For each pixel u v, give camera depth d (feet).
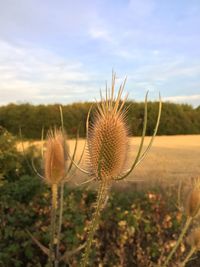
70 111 83.46
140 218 16.11
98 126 6.42
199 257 15.74
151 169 40.83
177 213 15.97
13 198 18.92
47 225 16.14
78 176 20.92
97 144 6.32
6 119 89.97
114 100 6.67
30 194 19.13
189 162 54.13
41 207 17.08
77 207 16.76
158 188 21.95
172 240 15.52
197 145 98.63
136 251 15.64
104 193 6.52
